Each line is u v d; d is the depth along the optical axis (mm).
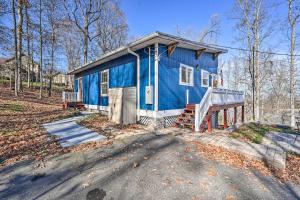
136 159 4781
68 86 39969
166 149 5496
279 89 29625
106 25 31219
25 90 26859
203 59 11219
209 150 5531
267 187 3805
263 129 10078
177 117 9188
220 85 13195
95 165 4449
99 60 11406
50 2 21438
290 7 16594
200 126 7809
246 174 4289
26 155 4984
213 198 3289
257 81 19594
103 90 12430
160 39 7719
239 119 26172
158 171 4164
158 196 3283
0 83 30281
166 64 8688
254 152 5469
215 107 9055
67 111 12766
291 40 16594
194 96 10406
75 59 35500
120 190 3451
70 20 23281
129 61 9859
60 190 3453
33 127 7910
